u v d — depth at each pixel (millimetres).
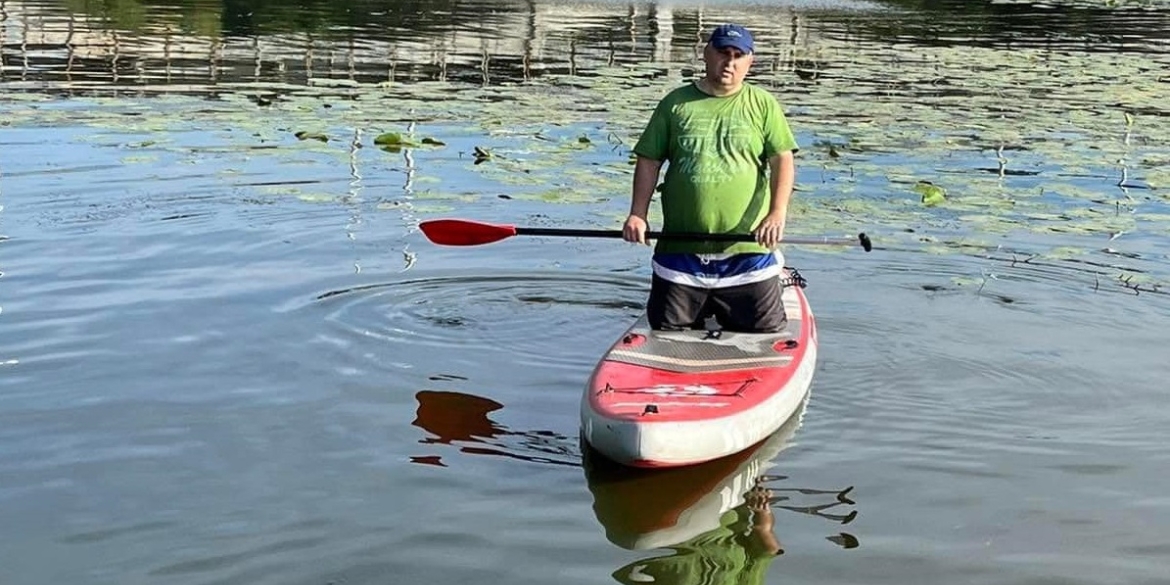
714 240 5734
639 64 17734
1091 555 4105
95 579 3838
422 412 5293
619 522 4328
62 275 7062
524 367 5914
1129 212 9000
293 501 4406
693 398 5109
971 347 6227
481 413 5312
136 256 7480
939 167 10523
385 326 6406
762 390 5215
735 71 5672
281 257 7559
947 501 4516
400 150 10797
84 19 21062
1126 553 4121
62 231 7973
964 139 11867
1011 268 7613
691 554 4094
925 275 7473
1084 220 8719
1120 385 5715
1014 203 9211
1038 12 27688
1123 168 10555
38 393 5348
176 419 5113
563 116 12750
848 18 25547
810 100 14320
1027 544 4180
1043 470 4797
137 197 8898
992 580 3924
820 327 6520
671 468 4812
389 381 5652
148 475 4586
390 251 7742
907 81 16172
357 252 7703
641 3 28016
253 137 11266
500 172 9914
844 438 5113
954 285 7281
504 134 11656
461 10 25391
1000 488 4629
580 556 4062
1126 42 21766
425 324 6469
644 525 4309
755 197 5781
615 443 4809
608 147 11039
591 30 22438
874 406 5457
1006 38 22250
